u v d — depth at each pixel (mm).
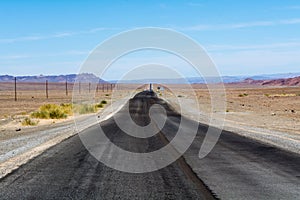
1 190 9250
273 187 9844
